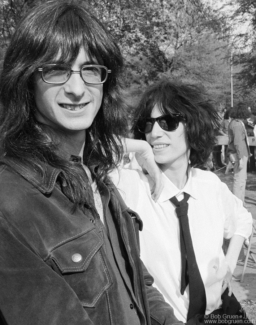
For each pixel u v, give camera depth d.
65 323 1.11
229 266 2.29
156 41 10.06
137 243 1.60
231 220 2.36
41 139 1.26
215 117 2.27
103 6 7.77
